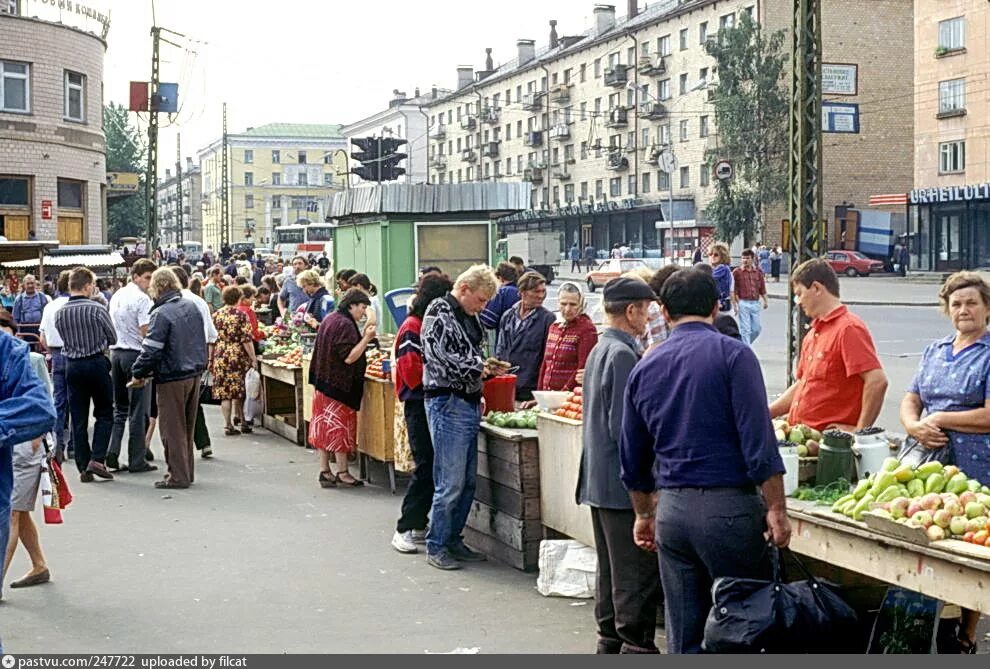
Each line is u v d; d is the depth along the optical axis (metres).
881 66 60.72
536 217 82.81
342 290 13.41
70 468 11.63
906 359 19.78
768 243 58.03
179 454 10.28
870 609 5.63
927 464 4.89
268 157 132.62
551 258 59.09
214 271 23.34
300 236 73.75
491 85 91.69
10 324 8.95
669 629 4.62
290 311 17.88
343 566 7.47
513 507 7.43
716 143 62.44
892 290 41.19
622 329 5.50
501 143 90.62
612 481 5.36
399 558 7.69
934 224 50.59
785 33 58.19
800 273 6.21
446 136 102.25
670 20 66.88
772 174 55.09
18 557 7.78
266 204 132.75
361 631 6.03
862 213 57.69
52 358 12.11
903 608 5.03
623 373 5.32
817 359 6.12
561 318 8.63
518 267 12.13
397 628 6.08
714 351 4.45
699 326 4.61
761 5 58.72
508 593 6.82
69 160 35.78
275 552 7.86
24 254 24.33
